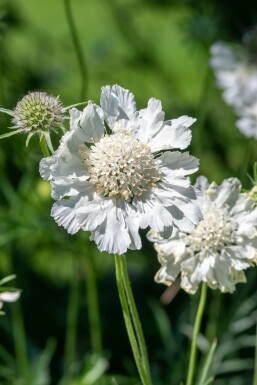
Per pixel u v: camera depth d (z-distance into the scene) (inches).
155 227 18.3
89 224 18.2
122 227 18.4
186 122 19.0
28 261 33.6
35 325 33.3
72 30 26.8
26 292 33.8
